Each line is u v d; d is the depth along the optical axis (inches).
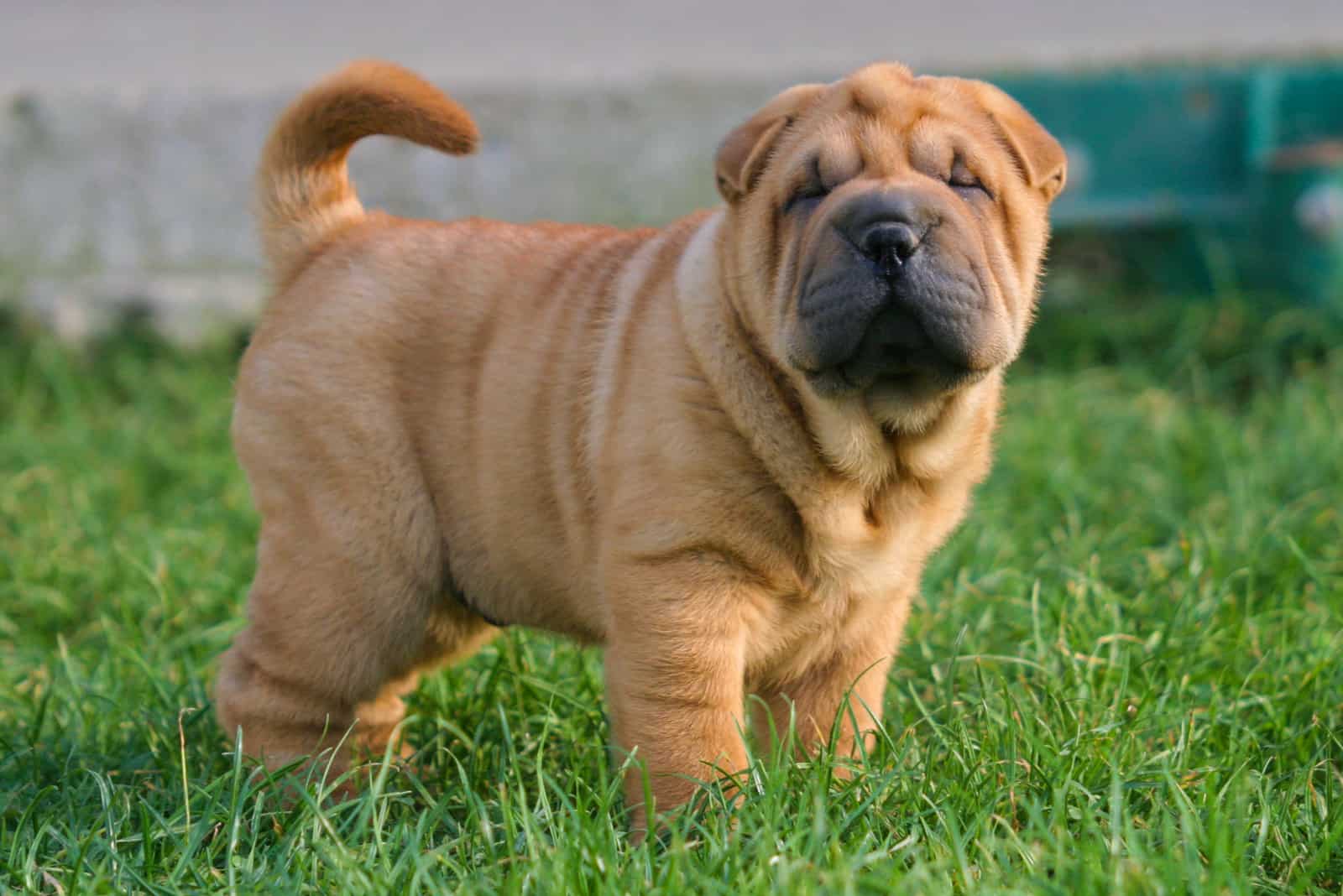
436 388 149.9
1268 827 128.4
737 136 139.4
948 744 140.6
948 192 129.9
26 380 328.8
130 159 366.6
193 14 375.9
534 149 371.2
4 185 364.5
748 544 132.0
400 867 119.5
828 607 138.7
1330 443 248.8
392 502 150.8
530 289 149.7
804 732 148.2
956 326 125.2
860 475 134.3
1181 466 250.2
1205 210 366.0
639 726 132.7
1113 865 113.1
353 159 365.4
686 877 115.2
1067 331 341.1
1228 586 184.7
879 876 114.0
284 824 135.6
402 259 155.1
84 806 141.1
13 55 371.6
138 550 223.8
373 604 152.0
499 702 163.5
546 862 118.1
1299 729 153.9
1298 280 342.3
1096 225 376.8
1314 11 380.5
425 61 382.0
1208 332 332.8
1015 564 206.7
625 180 374.6
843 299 124.0
